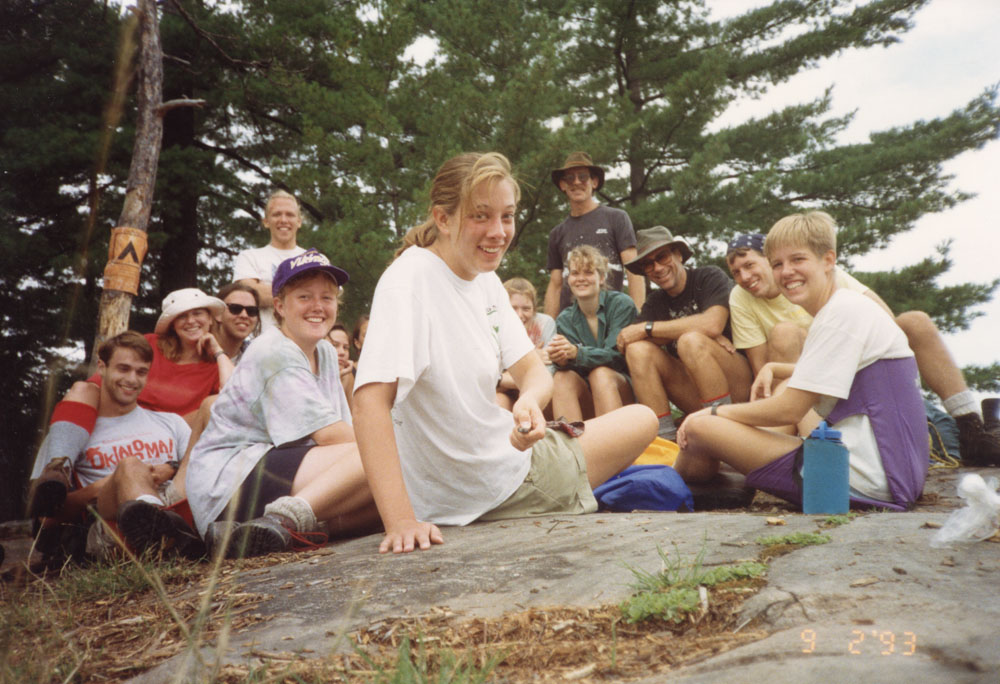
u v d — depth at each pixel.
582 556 2.39
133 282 7.02
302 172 12.44
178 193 13.28
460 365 3.03
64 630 2.27
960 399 4.46
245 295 5.23
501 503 3.15
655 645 1.74
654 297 5.46
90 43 12.93
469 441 3.09
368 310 11.61
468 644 1.84
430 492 3.14
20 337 10.57
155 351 4.72
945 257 16.66
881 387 3.31
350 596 2.25
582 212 6.59
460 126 13.24
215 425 3.37
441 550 2.66
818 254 3.44
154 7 7.99
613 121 13.45
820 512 3.07
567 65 18.19
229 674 1.80
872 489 3.26
